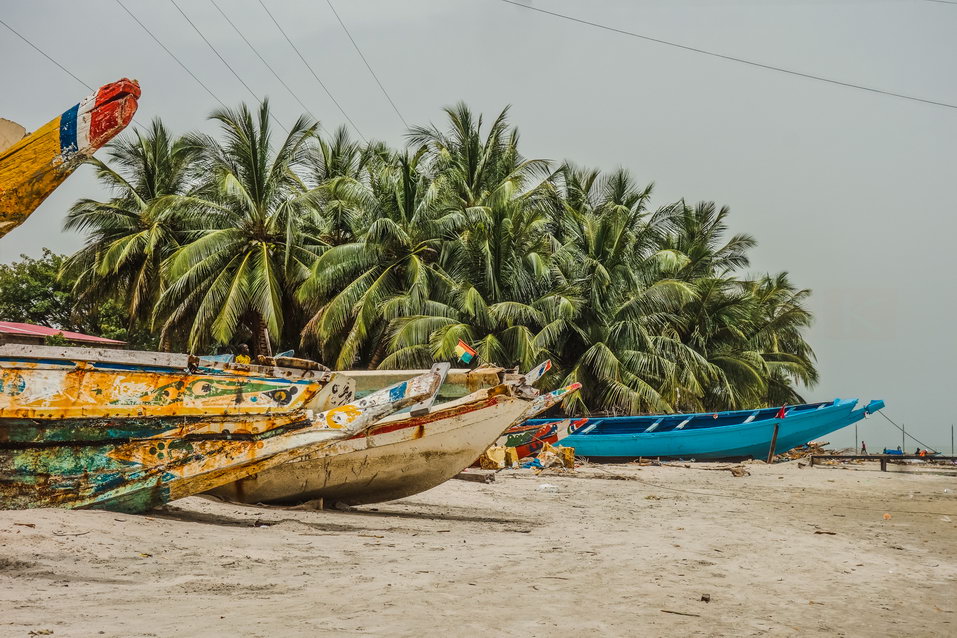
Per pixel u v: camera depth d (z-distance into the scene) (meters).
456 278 27.86
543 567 6.46
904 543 8.95
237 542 6.98
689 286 28.81
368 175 33.12
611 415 28.44
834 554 7.80
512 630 4.25
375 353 28.53
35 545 5.99
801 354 40.53
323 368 9.44
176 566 5.86
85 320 33.72
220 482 8.28
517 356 25.88
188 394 8.12
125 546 6.36
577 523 10.00
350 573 5.87
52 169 5.04
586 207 33.28
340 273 26.88
